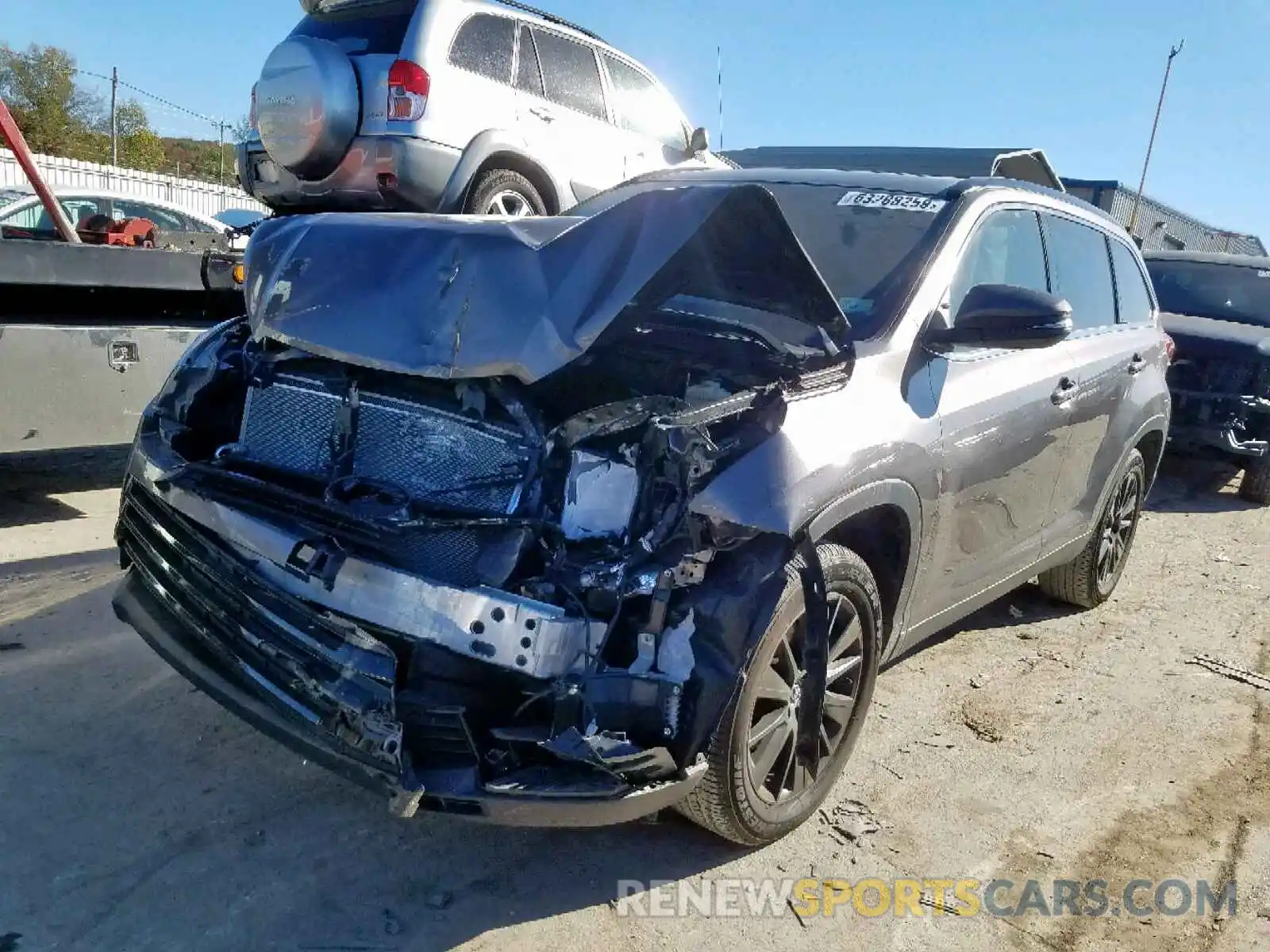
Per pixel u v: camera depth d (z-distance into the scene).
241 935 2.66
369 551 2.69
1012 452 4.01
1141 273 5.77
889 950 2.84
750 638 2.68
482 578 2.64
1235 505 8.95
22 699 3.68
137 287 5.81
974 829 3.46
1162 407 5.60
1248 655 5.26
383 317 3.08
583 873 3.04
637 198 3.00
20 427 5.41
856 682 3.42
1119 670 4.93
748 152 12.97
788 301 3.23
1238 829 3.59
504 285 3.00
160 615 3.22
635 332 3.41
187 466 3.09
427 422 3.14
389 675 2.55
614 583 2.60
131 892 2.77
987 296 3.48
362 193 7.19
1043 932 2.97
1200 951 2.93
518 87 7.72
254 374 3.48
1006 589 4.57
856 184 4.32
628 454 2.75
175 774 3.32
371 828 3.14
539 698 2.55
